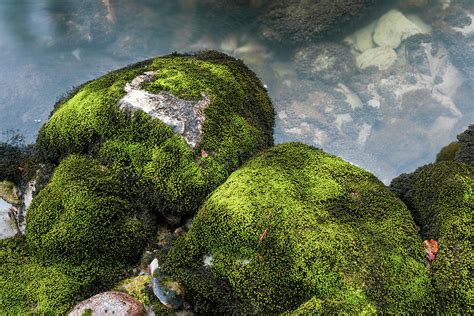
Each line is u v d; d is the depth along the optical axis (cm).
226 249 125
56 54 371
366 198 130
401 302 112
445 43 399
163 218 151
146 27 393
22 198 169
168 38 392
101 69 365
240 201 128
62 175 152
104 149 154
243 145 153
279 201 127
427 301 114
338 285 113
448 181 130
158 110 153
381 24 404
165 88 158
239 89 168
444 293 114
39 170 168
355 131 360
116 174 150
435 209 128
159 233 149
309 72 378
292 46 384
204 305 125
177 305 127
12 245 148
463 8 408
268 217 124
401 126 362
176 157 146
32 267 141
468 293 112
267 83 372
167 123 150
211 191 145
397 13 406
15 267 142
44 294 135
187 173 145
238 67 180
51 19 388
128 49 382
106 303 126
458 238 119
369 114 366
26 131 311
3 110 327
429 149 355
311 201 128
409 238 121
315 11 383
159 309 126
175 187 145
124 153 151
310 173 136
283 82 377
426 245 122
